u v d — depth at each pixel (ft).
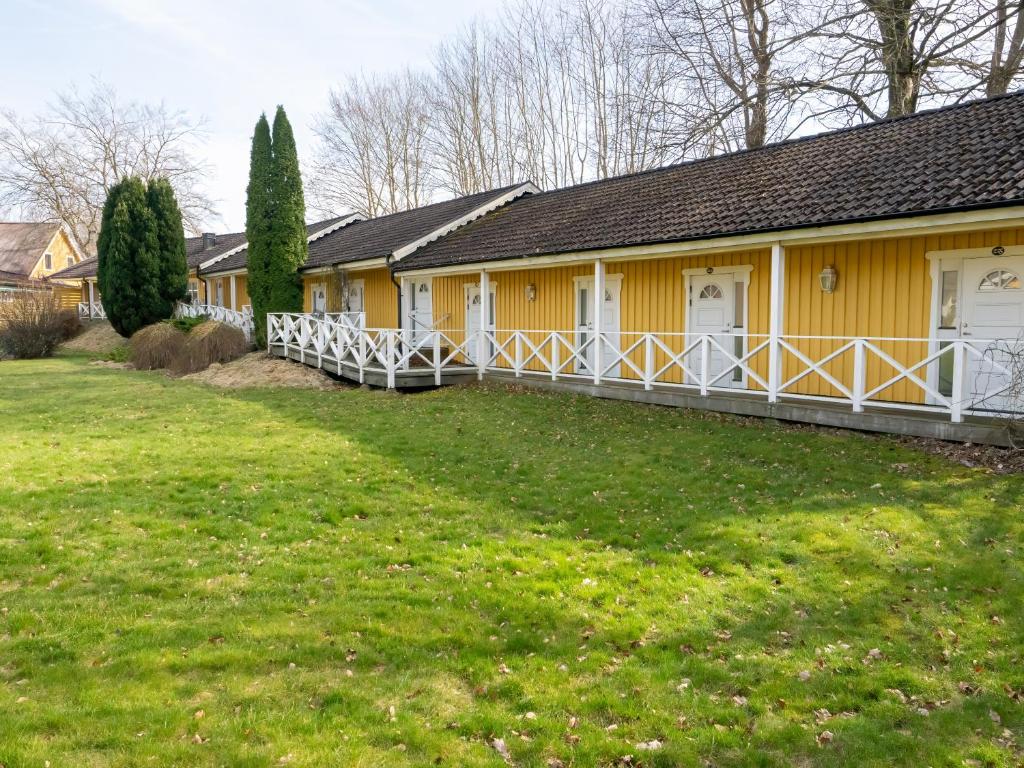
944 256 32.58
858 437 30.37
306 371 57.06
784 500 23.93
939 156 32.76
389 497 24.97
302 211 71.82
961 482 24.25
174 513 22.86
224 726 11.89
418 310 67.05
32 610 15.90
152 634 14.94
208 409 42.42
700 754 12.14
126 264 86.22
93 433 35.22
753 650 15.42
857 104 66.74
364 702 12.93
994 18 58.95
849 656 15.16
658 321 45.44
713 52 77.15
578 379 45.44
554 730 12.51
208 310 95.14
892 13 59.00
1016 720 13.03
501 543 20.92
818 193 34.63
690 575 18.89
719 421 34.94
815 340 37.35
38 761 10.68
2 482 25.61
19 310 86.48
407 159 138.31
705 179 45.62
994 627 16.05
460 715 12.77
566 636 15.84
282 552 19.93
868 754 12.17
